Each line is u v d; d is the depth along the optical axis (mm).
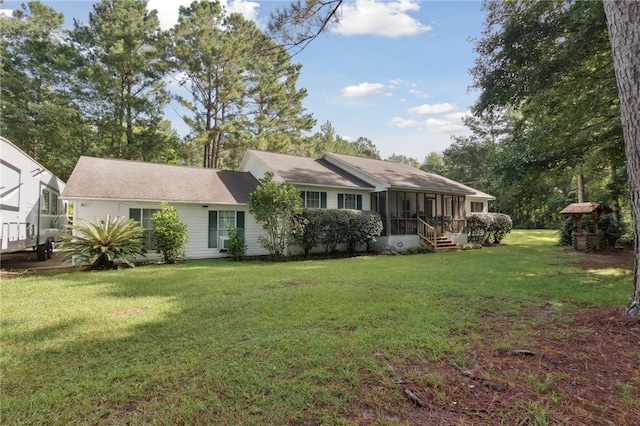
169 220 11148
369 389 2619
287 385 2688
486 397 2484
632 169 3928
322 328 4062
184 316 4664
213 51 20734
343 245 15297
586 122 10062
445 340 3586
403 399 2480
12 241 8781
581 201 18203
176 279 7695
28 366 3139
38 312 4930
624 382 2633
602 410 2283
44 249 12000
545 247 16141
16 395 2637
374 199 16719
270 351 3373
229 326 4199
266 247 12938
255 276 8086
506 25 10031
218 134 22422
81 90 21469
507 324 4152
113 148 21484
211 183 14531
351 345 3471
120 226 10102
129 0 21859
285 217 12453
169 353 3398
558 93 10258
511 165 11227
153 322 4398
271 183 12430
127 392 2641
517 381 2701
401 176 17859
